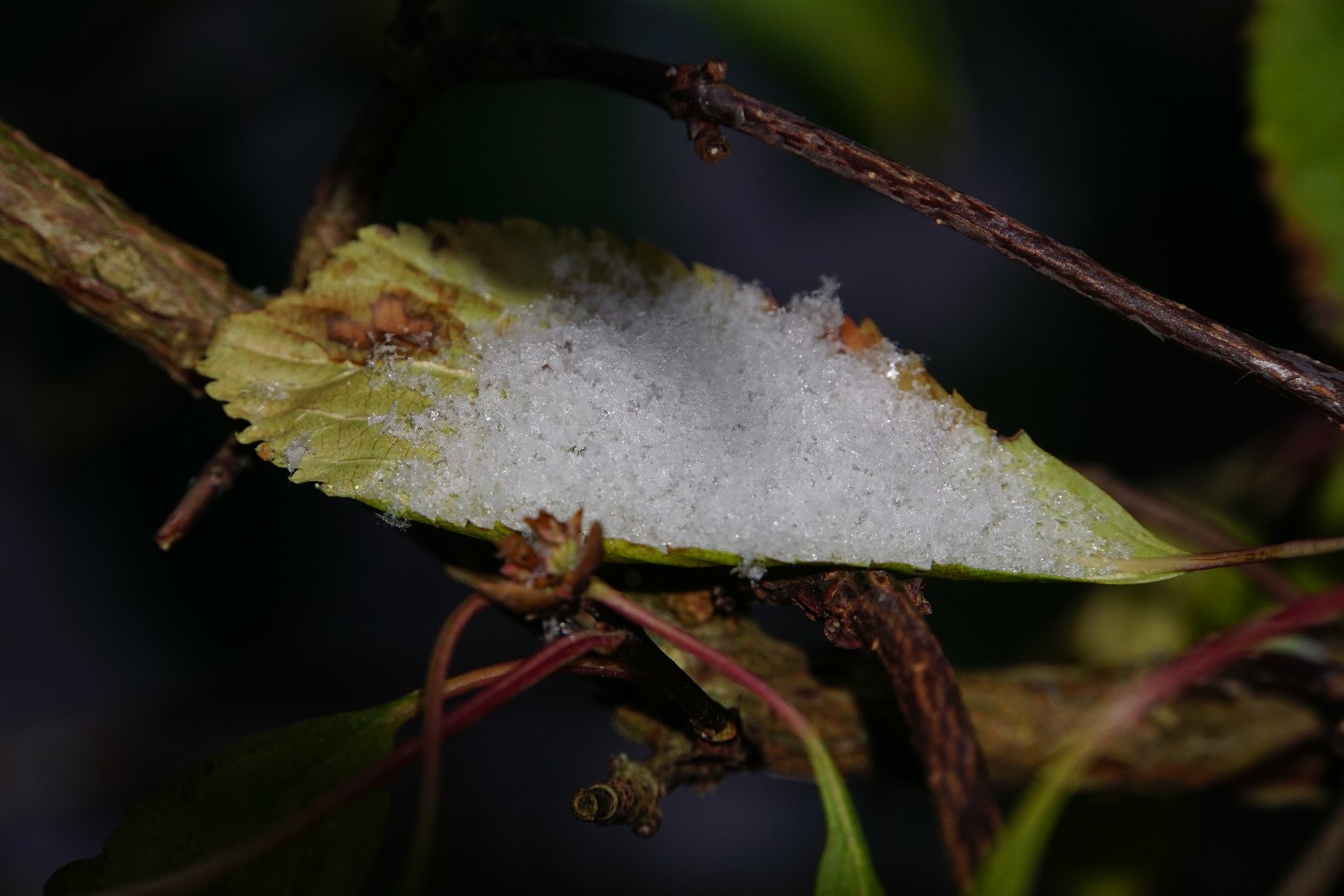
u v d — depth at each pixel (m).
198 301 0.31
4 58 0.47
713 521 0.28
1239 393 0.50
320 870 0.27
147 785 0.48
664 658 0.27
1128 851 0.34
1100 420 0.50
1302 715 0.33
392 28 0.30
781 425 0.28
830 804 0.27
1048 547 0.28
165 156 0.50
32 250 0.30
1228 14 0.45
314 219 0.31
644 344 0.29
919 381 0.28
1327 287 0.34
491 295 0.29
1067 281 0.28
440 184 0.42
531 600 0.27
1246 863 0.43
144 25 0.48
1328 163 0.34
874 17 0.31
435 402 0.28
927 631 0.27
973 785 0.27
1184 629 0.35
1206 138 0.50
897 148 0.32
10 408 0.48
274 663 0.48
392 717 0.28
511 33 0.29
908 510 0.28
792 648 0.31
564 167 0.42
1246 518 0.36
